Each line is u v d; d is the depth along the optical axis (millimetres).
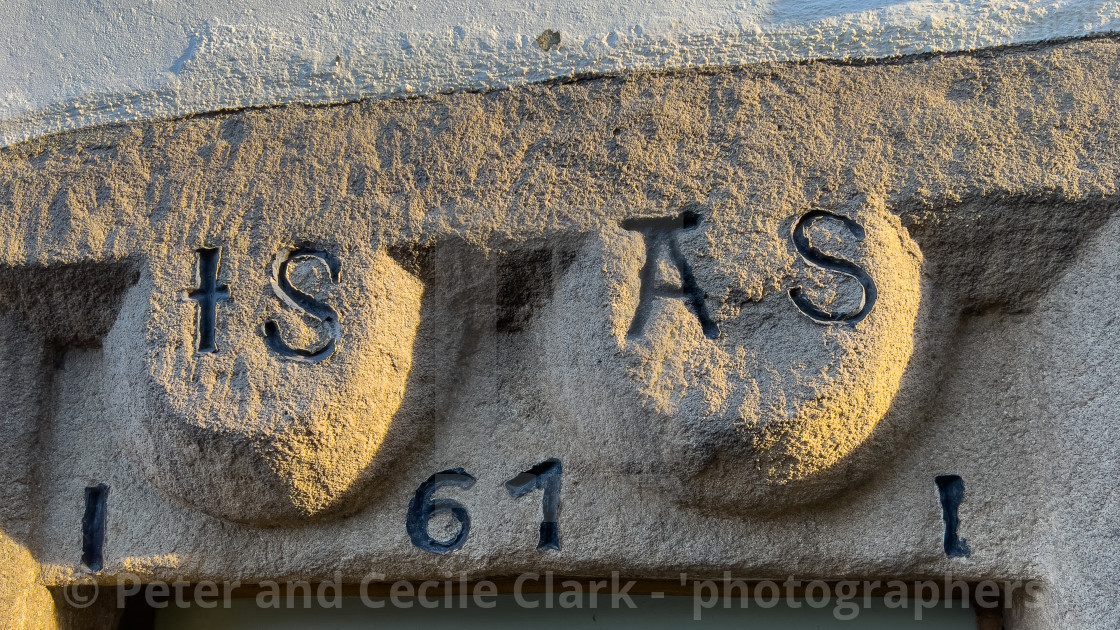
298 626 1749
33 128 1706
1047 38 1638
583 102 1650
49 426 1689
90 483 1663
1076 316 1577
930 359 1594
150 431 1582
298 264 1614
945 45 1643
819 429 1523
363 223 1625
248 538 1624
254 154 1662
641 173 1619
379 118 1666
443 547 1606
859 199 1584
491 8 1697
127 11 1736
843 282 1553
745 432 1516
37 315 1684
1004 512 1584
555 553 1595
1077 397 1566
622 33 1673
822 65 1644
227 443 1556
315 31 1702
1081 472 1554
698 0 1682
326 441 1563
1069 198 1565
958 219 1583
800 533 1586
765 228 1581
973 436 1600
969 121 1604
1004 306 1618
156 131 1686
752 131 1619
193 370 1579
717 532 1587
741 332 1553
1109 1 1637
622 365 1556
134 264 1645
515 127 1649
